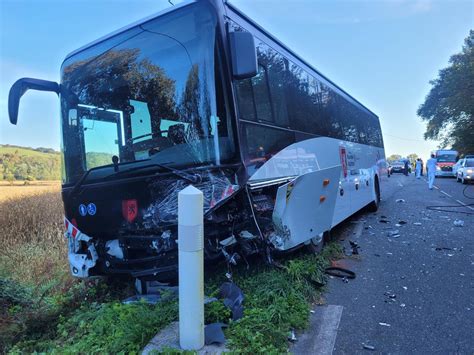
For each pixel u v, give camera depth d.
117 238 4.19
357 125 10.50
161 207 3.84
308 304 4.37
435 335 3.71
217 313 3.70
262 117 4.61
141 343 3.33
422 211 11.95
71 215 4.55
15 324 4.41
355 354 3.40
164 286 4.48
